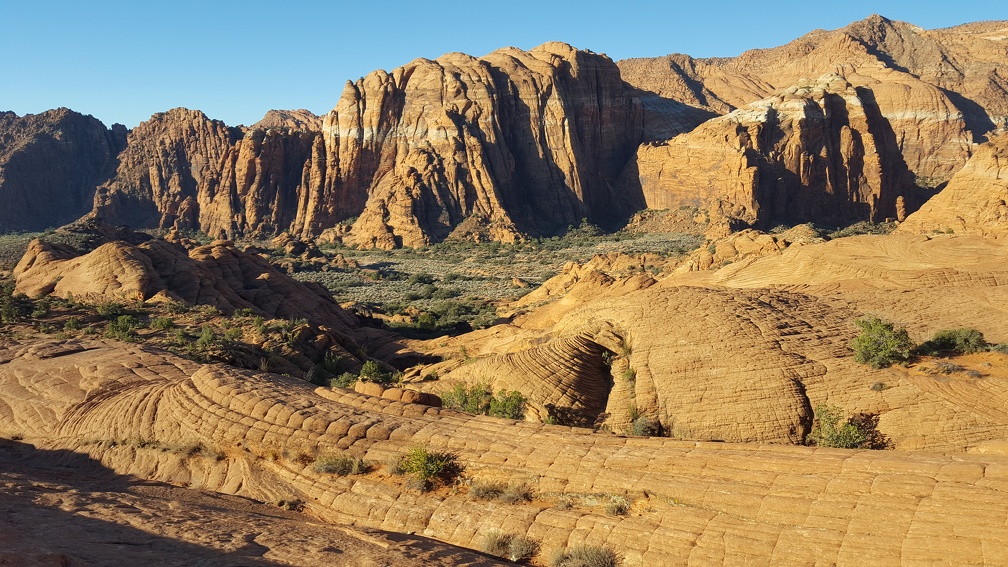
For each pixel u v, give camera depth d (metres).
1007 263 42.06
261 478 19.83
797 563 12.51
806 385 25.38
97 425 26.50
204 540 12.36
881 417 23.36
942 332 27.97
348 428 20.39
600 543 14.30
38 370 34.88
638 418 27.23
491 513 16.06
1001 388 23.16
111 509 13.85
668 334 29.81
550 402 29.69
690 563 13.21
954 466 13.31
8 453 26.41
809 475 14.33
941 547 11.72
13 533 10.86
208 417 22.89
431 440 19.25
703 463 15.70
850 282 41.34
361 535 14.03
